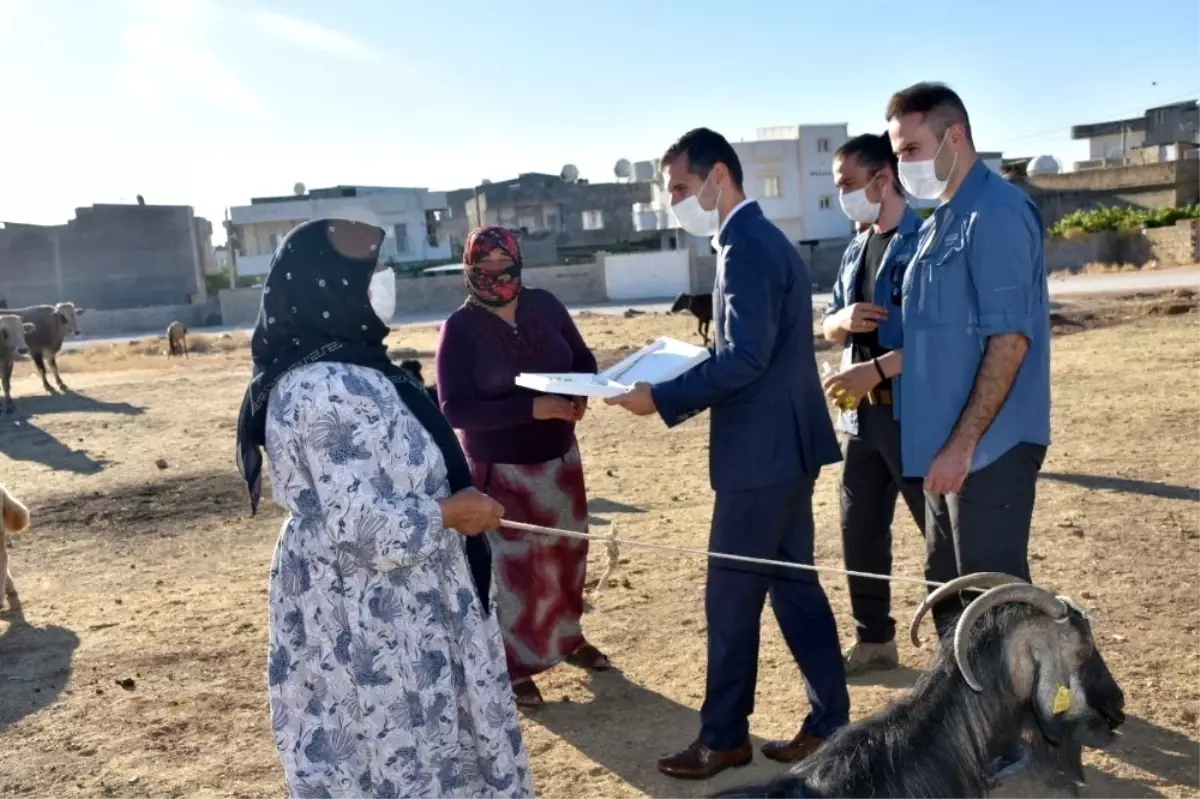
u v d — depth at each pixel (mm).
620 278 58625
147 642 6875
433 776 3328
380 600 3281
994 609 2975
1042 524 8023
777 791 2791
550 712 5551
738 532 4520
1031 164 61375
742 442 4469
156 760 5219
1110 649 5680
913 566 7324
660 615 6785
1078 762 3098
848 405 4930
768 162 67500
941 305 4023
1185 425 11312
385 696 3273
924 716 2914
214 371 26641
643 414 4355
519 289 5543
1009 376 3791
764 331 4258
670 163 4551
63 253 66625
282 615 3328
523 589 5488
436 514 3221
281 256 3252
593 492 10438
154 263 68312
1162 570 6840
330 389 3174
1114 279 36250
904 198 5270
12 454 15008
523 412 5332
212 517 10469
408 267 68750
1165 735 4770
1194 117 80125
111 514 10797
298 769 3301
